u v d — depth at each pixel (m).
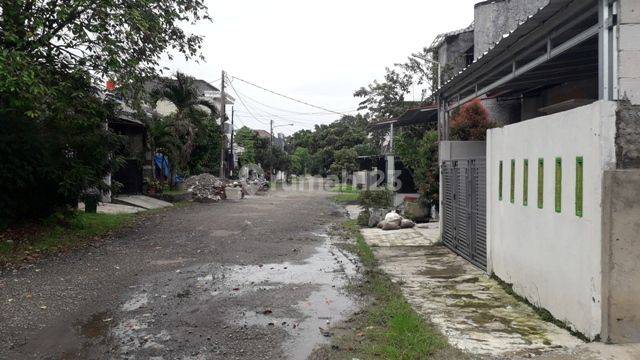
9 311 6.21
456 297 7.00
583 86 10.24
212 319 6.00
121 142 13.29
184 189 25.56
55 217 12.34
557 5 5.53
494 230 8.09
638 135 4.75
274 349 5.02
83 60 11.66
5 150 10.77
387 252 10.91
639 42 4.85
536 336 5.24
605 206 4.73
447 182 11.59
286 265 9.34
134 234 12.99
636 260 4.72
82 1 10.09
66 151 12.26
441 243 11.81
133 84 12.68
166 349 5.02
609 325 4.75
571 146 5.32
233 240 12.25
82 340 5.29
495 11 18.31
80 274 8.30
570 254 5.34
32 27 10.24
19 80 9.16
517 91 12.37
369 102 33.03
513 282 7.16
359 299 6.95
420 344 4.96
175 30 13.48
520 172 6.87
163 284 7.74
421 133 21.97
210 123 29.69
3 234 10.77
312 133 75.06
